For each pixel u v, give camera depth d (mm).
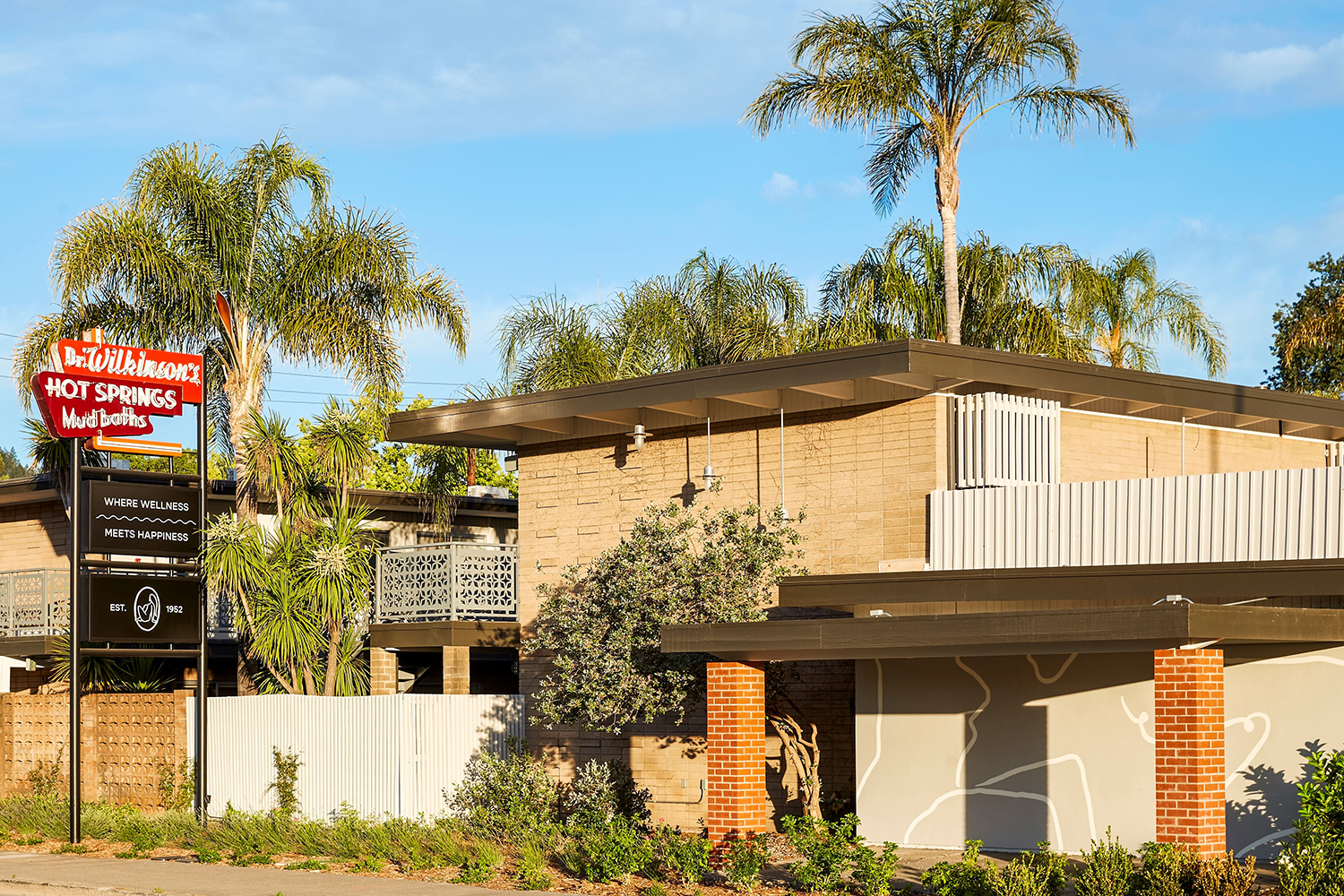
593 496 22422
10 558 31969
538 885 15000
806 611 19922
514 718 22047
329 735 21797
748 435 20672
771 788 19859
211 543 22906
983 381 18172
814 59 27312
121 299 26578
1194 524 16750
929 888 13969
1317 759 14047
